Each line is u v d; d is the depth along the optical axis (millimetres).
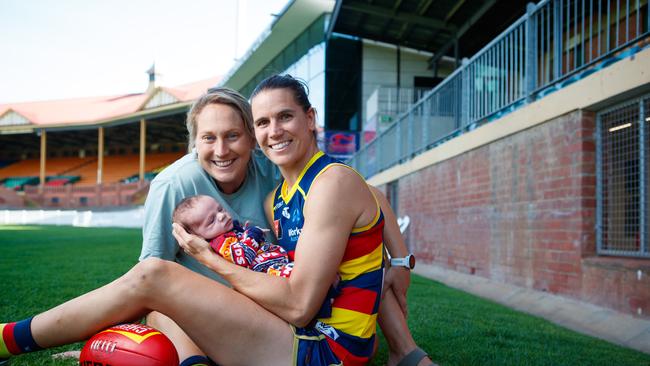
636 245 4531
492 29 15219
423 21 15531
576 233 4859
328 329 1838
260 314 1799
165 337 1779
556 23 5402
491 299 5945
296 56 24422
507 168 6281
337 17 16969
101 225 34000
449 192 8297
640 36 4168
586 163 4816
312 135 2045
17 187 49562
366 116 21062
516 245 6035
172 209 2281
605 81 4457
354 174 1904
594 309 4480
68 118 48594
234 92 2340
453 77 8586
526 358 2812
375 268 1929
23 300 3988
